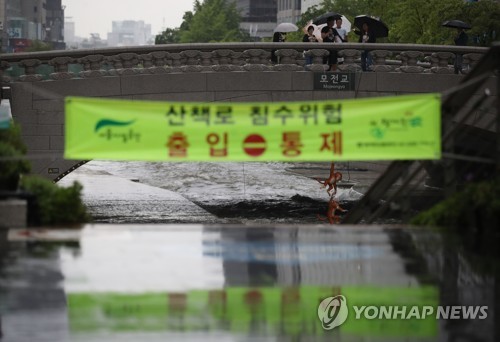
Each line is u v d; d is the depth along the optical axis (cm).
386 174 3709
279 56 5872
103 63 5759
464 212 3159
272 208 6669
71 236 2947
